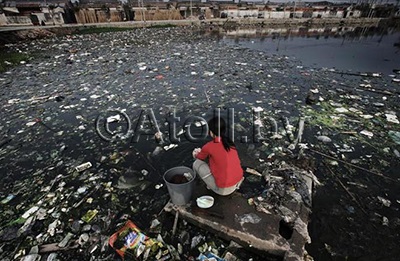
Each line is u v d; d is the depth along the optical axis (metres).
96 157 5.03
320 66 12.55
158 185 4.19
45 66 11.98
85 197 3.96
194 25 35.97
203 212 3.22
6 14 26.48
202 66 11.93
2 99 8.04
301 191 3.66
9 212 3.67
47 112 7.06
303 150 5.14
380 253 3.03
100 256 2.97
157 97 8.09
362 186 4.14
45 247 3.10
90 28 27.44
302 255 2.71
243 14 46.00
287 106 7.37
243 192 3.83
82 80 9.80
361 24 42.47
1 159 4.98
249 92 8.56
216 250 3.02
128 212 3.66
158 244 3.07
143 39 21.50
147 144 5.47
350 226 3.40
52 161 4.91
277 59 14.05
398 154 5.02
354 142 5.47
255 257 2.95
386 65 12.95
